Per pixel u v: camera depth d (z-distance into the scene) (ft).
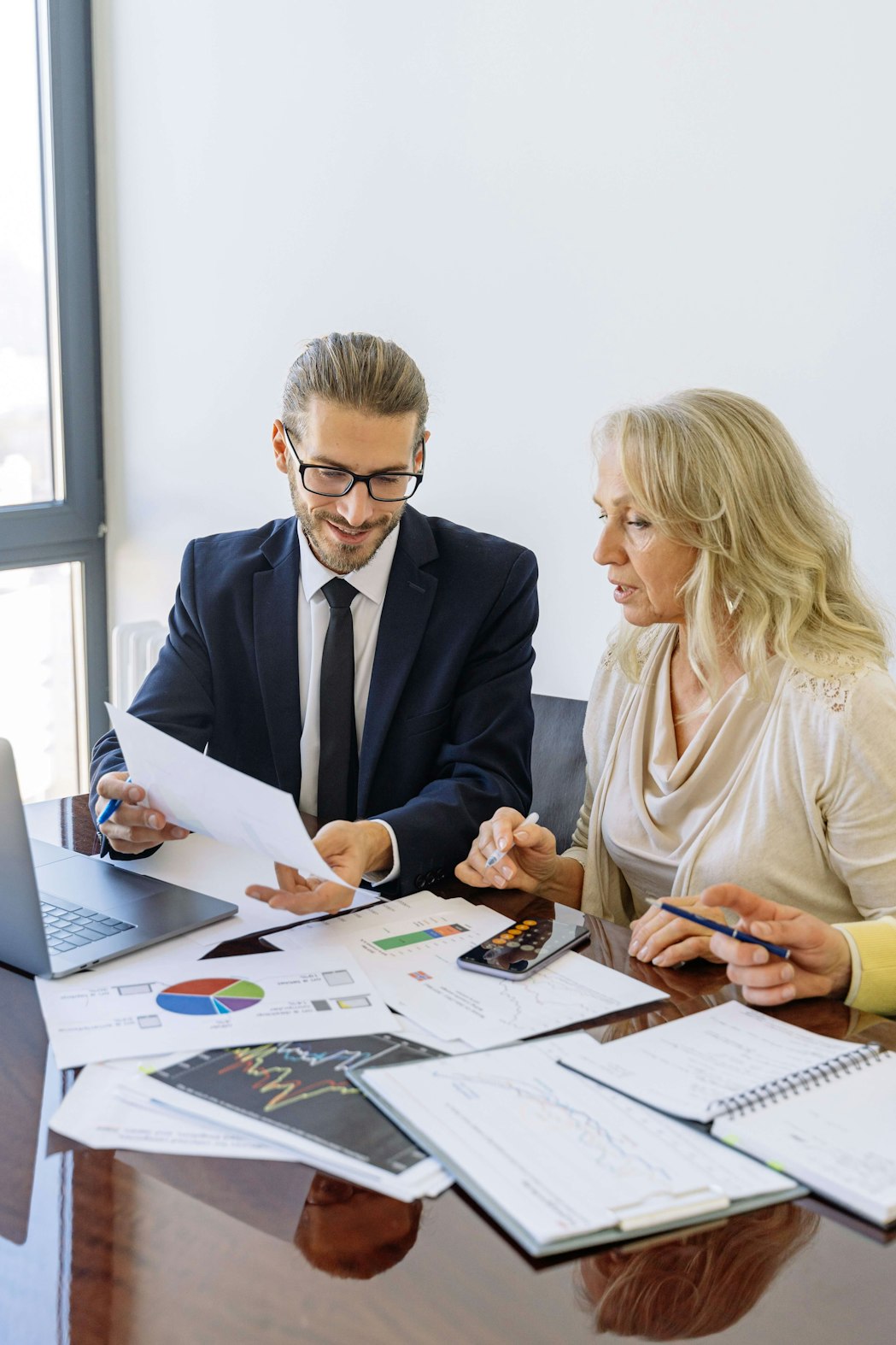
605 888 5.43
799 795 4.76
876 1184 2.69
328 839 4.34
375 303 8.64
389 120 8.33
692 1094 3.05
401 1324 2.32
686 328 7.13
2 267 10.02
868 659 4.80
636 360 7.37
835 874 4.86
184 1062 3.20
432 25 7.97
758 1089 3.06
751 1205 2.68
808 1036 3.43
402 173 8.32
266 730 5.72
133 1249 2.51
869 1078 3.16
